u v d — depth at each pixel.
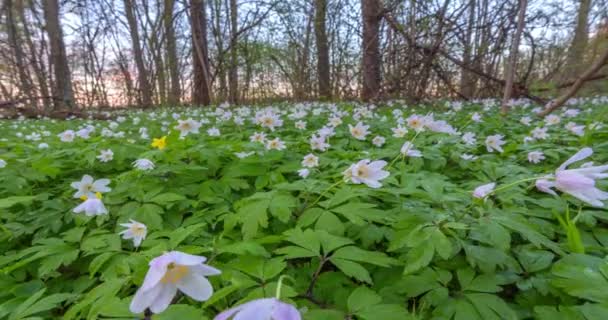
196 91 19.22
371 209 2.26
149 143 5.23
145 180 3.26
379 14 13.13
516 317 1.57
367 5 13.74
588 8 15.59
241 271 1.71
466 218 2.04
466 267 1.85
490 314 1.58
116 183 3.29
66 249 2.19
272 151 3.64
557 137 4.92
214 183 3.24
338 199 2.35
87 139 5.57
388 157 3.91
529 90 14.36
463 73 16.16
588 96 16.41
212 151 3.67
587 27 17.50
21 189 3.30
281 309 1.02
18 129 9.42
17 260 2.27
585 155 1.61
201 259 1.11
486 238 1.91
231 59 18.41
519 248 1.98
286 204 2.34
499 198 2.62
